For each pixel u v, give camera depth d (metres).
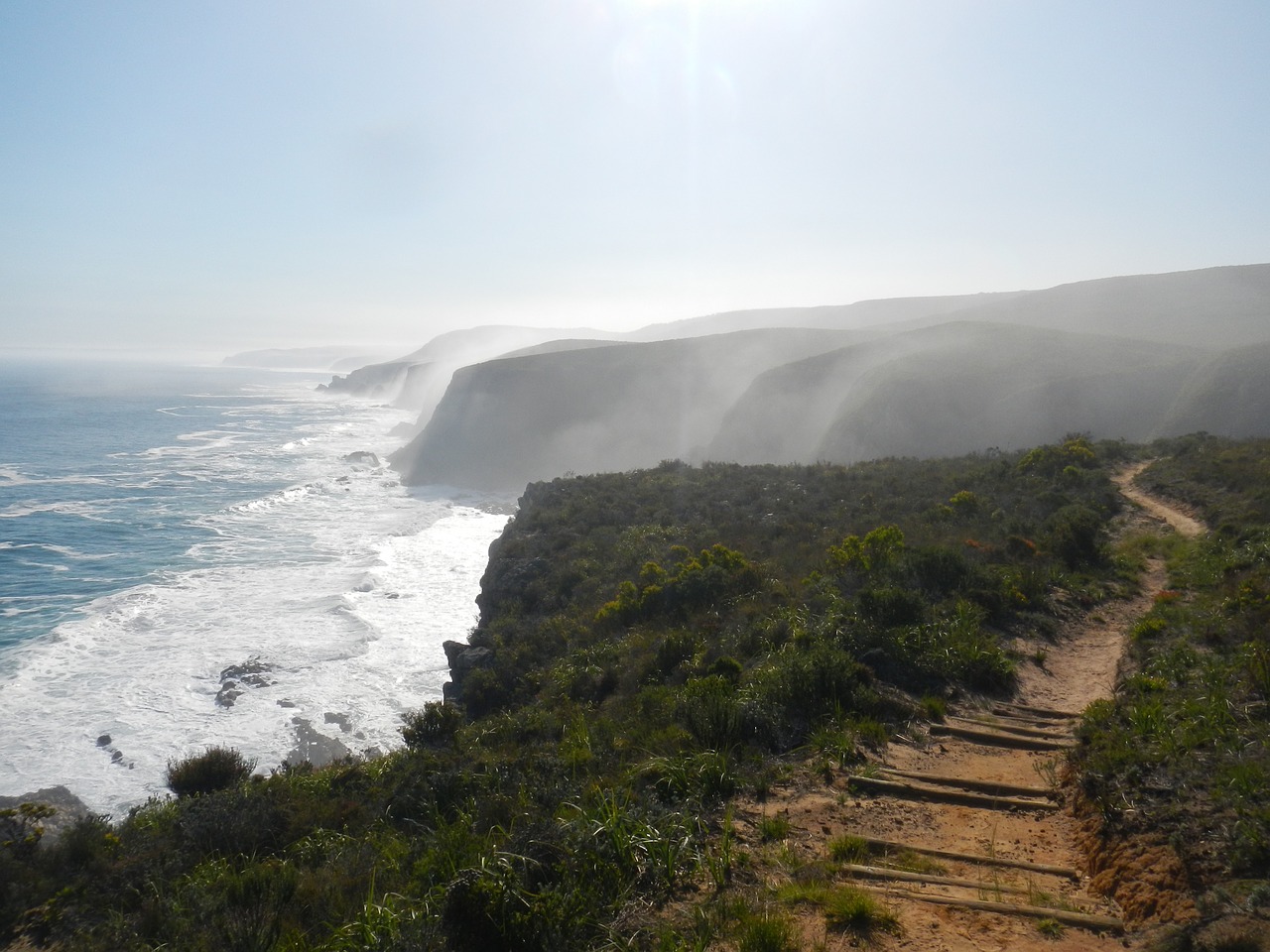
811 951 4.05
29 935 5.97
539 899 4.40
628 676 11.23
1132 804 5.22
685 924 4.38
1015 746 7.27
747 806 5.98
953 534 16.25
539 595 19.72
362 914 4.75
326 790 9.02
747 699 7.75
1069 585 12.84
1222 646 8.13
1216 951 3.56
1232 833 4.50
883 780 6.36
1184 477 20.08
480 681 14.82
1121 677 8.46
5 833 8.40
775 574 14.85
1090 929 4.21
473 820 6.52
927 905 4.50
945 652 9.29
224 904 5.76
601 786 6.33
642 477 31.33
